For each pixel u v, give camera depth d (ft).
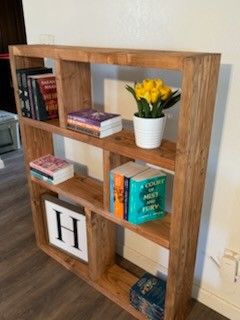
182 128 3.06
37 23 5.34
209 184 4.21
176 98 3.40
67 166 5.24
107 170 4.03
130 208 3.98
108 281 5.17
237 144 3.78
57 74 4.10
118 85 4.67
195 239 4.08
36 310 4.80
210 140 3.76
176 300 4.10
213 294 4.77
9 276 5.45
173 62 2.92
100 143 3.87
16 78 4.71
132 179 3.80
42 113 4.61
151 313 4.42
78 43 4.88
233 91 3.60
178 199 3.40
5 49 12.11
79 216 5.13
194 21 3.63
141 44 4.18
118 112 4.84
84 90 4.47
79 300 4.98
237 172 3.90
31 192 5.61
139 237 5.44
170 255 3.77
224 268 4.39
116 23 4.32
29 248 6.17
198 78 2.92
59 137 6.01
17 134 11.27
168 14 3.80
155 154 3.44
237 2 3.27
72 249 5.59
